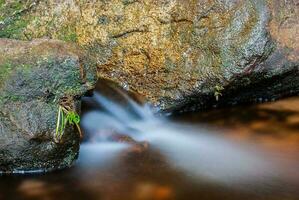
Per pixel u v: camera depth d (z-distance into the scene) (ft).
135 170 4.83
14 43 4.74
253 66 5.71
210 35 5.83
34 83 4.51
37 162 4.60
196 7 5.94
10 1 6.11
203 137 5.65
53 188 4.48
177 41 6.06
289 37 6.01
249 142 5.51
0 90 4.43
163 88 6.12
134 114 5.95
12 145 4.41
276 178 4.75
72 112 4.60
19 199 4.31
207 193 4.47
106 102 5.88
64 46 4.91
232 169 4.91
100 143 5.27
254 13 5.69
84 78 4.80
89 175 4.70
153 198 4.37
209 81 5.85
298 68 6.07
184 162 5.03
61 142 4.57
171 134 5.72
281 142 5.50
